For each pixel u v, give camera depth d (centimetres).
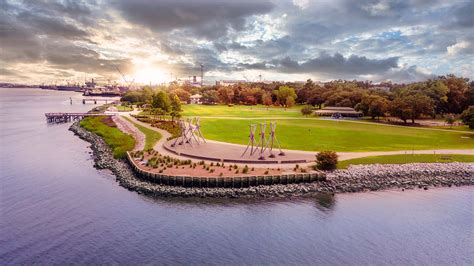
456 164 7281
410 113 13700
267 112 18862
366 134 10850
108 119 14638
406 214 4903
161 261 3541
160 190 5656
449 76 19425
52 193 5556
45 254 3634
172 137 9731
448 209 5119
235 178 5850
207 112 17812
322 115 17350
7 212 4734
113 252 3700
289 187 5912
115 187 5947
